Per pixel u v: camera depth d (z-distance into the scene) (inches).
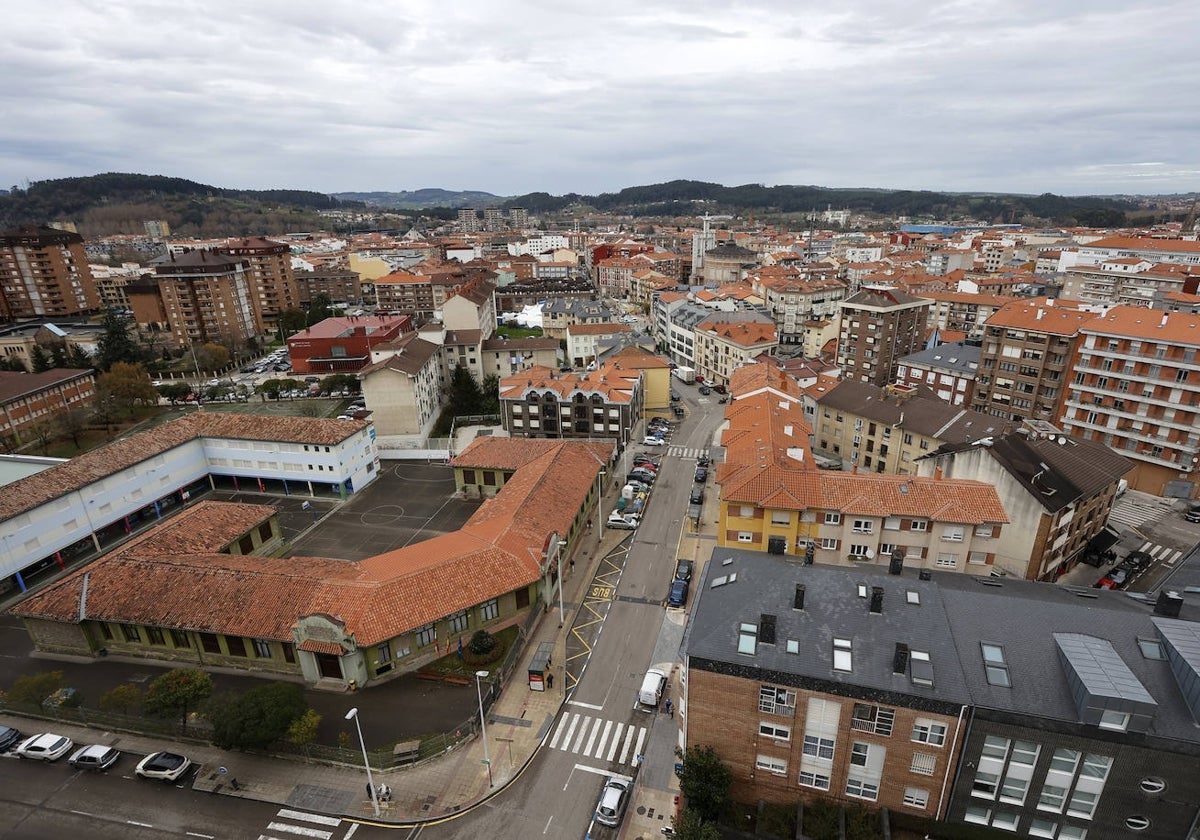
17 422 4510.3
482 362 5472.4
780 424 3137.3
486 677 2082.9
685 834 1366.9
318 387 5600.4
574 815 1649.9
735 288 7721.5
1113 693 1184.8
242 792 1721.2
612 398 4074.8
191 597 2185.0
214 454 3585.1
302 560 2377.0
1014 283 7682.1
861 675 1349.7
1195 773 1181.7
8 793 1733.5
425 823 1630.2
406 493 3567.9
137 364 5270.7
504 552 2335.1
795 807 1457.9
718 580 1664.6
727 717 1472.7
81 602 2231.8
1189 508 3203.7
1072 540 2608.3
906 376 4751.5
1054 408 3878.0
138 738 1918.1
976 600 1501.0
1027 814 1314.0
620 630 2349.9
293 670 2126.0
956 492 2322.8
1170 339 3302.2
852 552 2427.4
